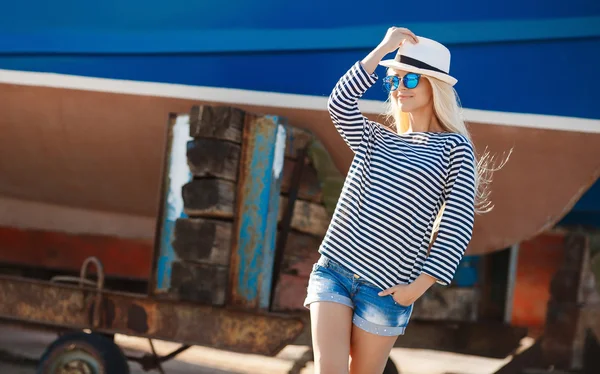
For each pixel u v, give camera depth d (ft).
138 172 21.36
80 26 19.15
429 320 19.08
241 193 15.46
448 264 8.38
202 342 14.78
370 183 8.88
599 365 21.81
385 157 8.96
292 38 17.76
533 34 16.71
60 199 24.02
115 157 21.07
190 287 15.17
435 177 8.70
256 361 22.00
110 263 25.96
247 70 18.20
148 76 18.80
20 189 23.90
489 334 19.70
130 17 18.76
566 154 17.38
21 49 19.61
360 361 9.07
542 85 16.92
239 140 15.64
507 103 17.15
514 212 18.63
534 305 28.19
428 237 8.91
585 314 22.09
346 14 17.43
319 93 17.81
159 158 20.53
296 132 17.11
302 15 17.67
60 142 21.09
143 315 15.28
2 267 25.16
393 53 17.29
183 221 15.44
